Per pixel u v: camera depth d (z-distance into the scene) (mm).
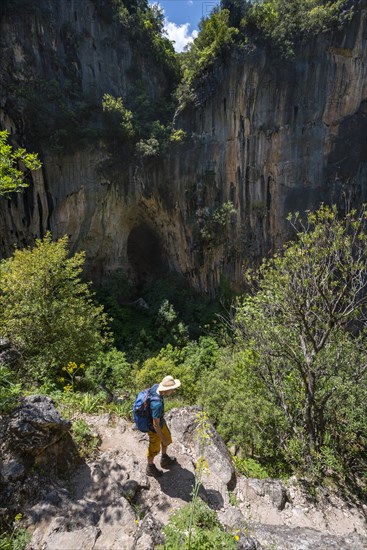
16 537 3105
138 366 13336
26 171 16422
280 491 4617
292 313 5727
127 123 17719
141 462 4410
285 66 18297
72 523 3270
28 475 3598
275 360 6336
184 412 5617
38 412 3914
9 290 8094
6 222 16938
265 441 5711
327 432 6152
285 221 20281
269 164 19859
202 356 15008
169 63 21328
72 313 8422
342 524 4441
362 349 5652
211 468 4574
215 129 19453
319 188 19953
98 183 18406
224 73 18688
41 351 7430
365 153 19641
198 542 3031
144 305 20219
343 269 5211
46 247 8766
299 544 3490
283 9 18188
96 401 5629
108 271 20969
